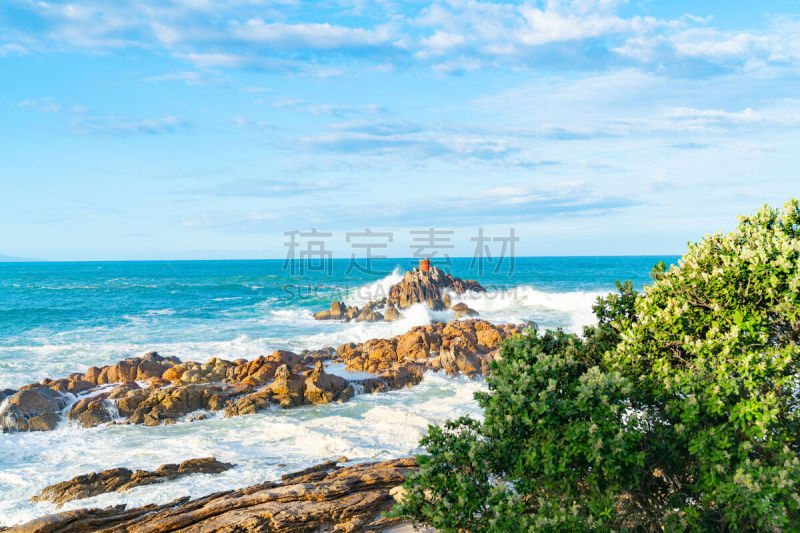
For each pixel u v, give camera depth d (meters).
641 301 9.37
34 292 79.69
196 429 18.81
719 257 9.02
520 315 48.25
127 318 48.56
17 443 17.31
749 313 8.20
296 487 12.05
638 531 7.79
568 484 7.55
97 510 11.55
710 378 7.41
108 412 19.91
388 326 43.91
